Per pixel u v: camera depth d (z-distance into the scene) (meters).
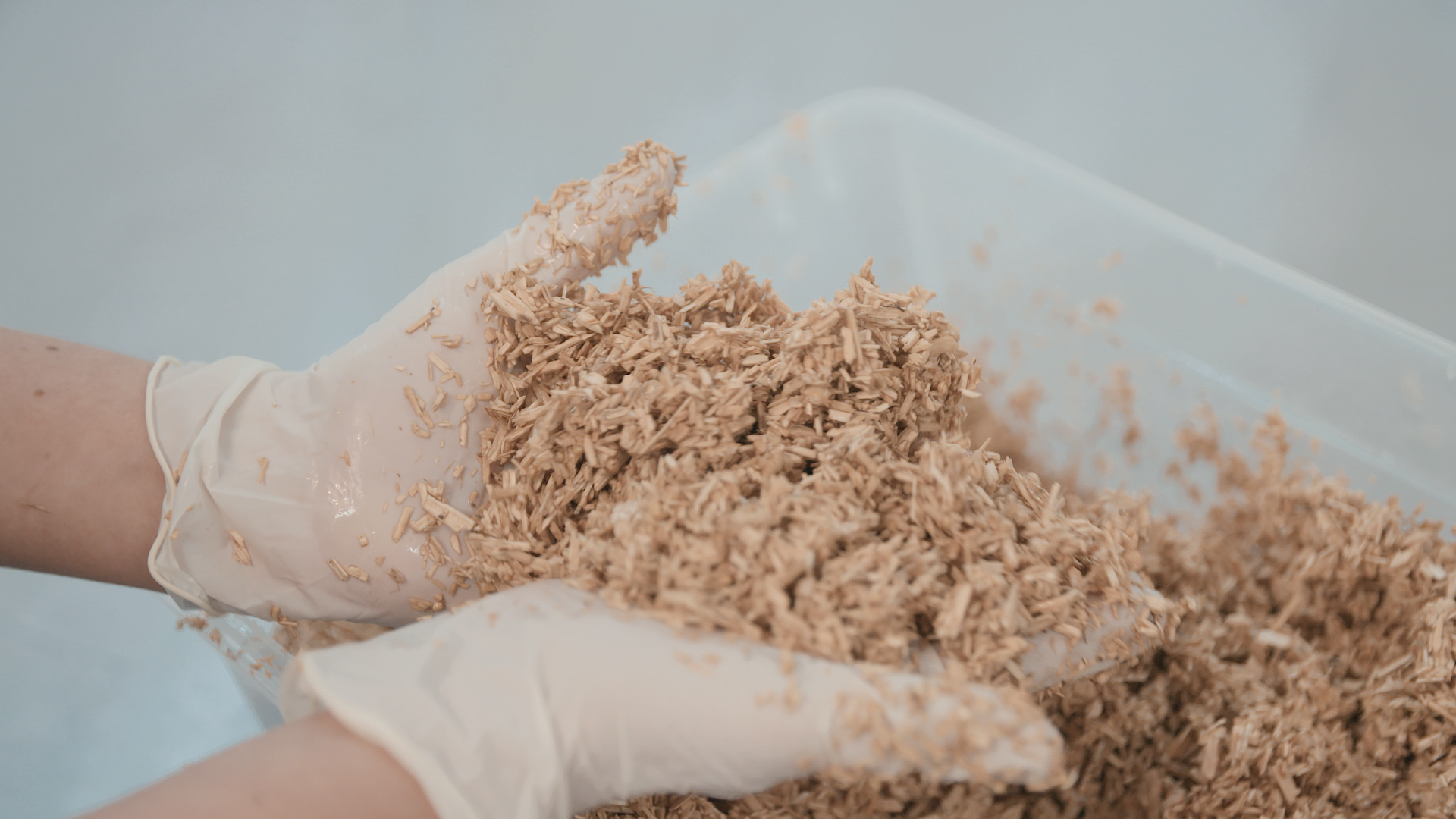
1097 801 0.63
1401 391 0.66
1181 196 0.86
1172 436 0.70
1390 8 0.96
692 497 0.55
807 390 0.57
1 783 0.73
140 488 0.60
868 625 0.53
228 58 1.03
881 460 0.56
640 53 1.02
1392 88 0.91
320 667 0.53
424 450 0.60
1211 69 0.95
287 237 0.89
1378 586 0.64
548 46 1.03
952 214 0.74
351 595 0.60
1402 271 0.82
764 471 0.56
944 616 0.54
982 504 0.56
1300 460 0.68
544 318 0.60
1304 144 0.88
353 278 0.86
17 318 0.85
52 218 0.91
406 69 1.02
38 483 0.60
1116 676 0.63
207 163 0.94
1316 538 0.66
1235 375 0.69
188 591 0.59
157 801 0.51
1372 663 0.64
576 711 0.53
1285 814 0.61
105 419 0.60
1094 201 0.71
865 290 0.59
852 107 0.74
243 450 0.60
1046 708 0.62
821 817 0.60
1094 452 0.72
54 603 0.78
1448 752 0.61
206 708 0.75
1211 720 0.63
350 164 0.94
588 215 0.61
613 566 0.55
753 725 0.53
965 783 0.61
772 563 0.53
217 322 0.85
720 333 0.58
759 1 1.05
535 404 0.60
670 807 0.59
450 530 0.60
